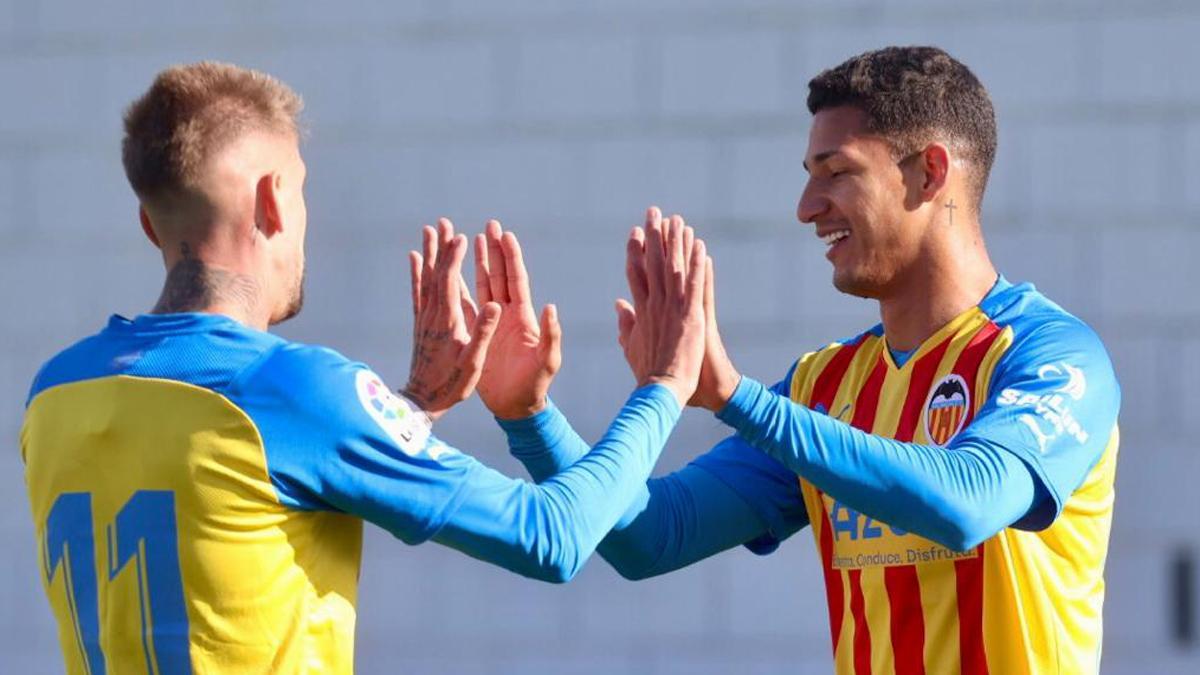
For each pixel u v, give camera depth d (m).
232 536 7.02
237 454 7.02
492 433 17.06
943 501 7.64
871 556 8.85
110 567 7.18
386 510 7.16
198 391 7.10
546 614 17.33
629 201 17.38
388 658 17.45
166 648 7.03
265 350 7.21
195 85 7.44
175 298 7.40
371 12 17.70
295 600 7.13
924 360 8.91
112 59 18.05
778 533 9.77
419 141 17.59
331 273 17.64
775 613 17.05
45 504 7.48
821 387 9.54
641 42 17.42
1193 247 16.66
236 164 7.39
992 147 9.13
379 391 7.29
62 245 18.06
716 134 17.28
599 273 17.36
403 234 17.59
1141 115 16.75
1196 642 16.55
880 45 17.08
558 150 17.47
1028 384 8.26
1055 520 8.23
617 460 7.66
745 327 17.14
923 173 8.87
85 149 18.09
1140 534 16.66
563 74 17.50
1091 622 8.74
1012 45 16.91
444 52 17.64
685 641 17.14
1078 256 16.77
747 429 8.01
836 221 8.95
